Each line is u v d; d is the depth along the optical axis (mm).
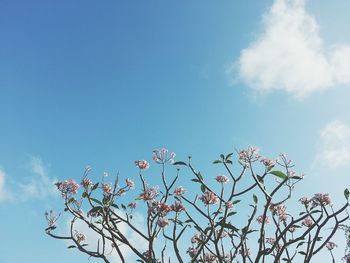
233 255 2305
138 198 2264
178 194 2330
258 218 2664
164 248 2225
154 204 2217
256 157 2215
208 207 2293
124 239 2188
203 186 2326
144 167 2375
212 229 2207
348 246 2191
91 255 2170
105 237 2217
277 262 2109
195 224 2281
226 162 2275
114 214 2283
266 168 2203
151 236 2172
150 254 2156
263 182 2211
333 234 2049
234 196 2238
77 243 2193
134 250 2172
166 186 2289
